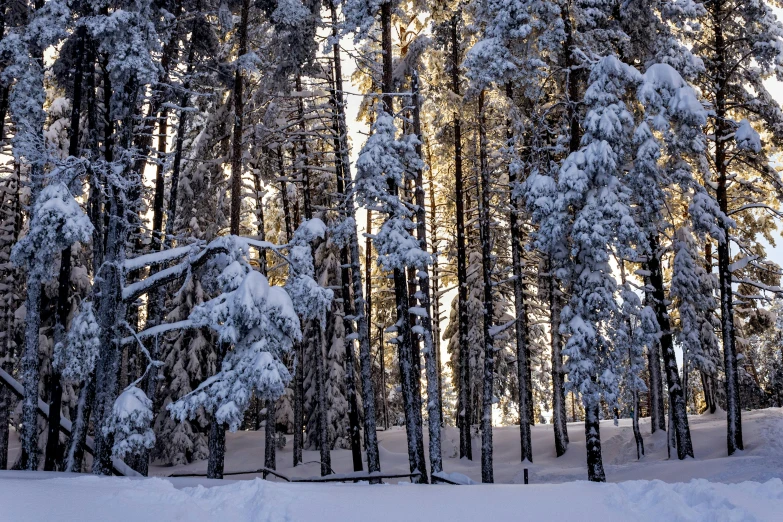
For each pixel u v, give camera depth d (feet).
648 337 72.49
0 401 78.02
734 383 74.38
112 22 49.83
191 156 73.77
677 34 76.43
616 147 59.11
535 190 61.52
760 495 30.63
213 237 72.49
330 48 63.26
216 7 67.10
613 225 57.31
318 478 56.34
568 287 63.26
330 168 75.82
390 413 171.42
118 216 52.42
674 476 63.72
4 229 92.84
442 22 80.18
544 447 96.27
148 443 45.55
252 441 112.06
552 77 71.87
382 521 26.99
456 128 85.76
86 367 47.52
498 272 88.22
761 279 97.66
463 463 90.48
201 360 104.17
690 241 93.56
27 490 30.45
